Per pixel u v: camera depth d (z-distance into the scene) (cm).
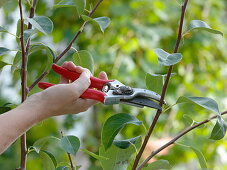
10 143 263
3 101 619
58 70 329
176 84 725
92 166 664
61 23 728
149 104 307
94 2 708
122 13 708
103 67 704
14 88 629
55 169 319
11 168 609
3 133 259
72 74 326
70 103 280
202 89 798
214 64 775
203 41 738
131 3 719
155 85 325
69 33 716
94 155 301
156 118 304
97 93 298
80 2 320
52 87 274
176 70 732
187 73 750
